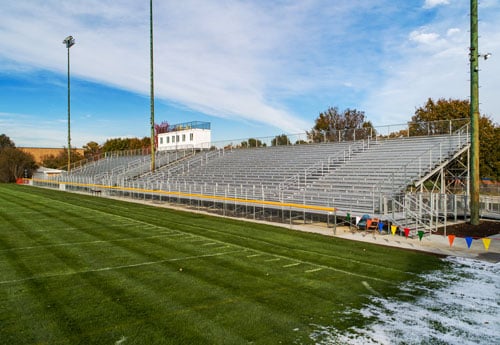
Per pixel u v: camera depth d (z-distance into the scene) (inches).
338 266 390.9
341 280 343.3
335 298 297.4
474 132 646.5
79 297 295.6
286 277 350.9
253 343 222.5
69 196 1302.9
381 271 373.4
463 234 579.2
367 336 232.5
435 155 783.7
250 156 1306.6
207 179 1189.7
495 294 308.7
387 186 708.7
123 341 223.6
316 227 658.8
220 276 352.2
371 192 698.2
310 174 937.5
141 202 1104.2
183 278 345.4
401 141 951.6
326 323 251.0
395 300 294.0
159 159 1669.5
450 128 864.9
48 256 426.9
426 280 344.8
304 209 706.8
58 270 370.0
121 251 453.4
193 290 313.0
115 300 289.6
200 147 1651.1
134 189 1141.7
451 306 282.7
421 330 241.6
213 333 234.7
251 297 297.7
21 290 311.1
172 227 636.7
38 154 4205.2
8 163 2605.8
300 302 287.9
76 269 374.0
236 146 1492.4
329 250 467.5
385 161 846.5
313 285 328.5
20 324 246.5
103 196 1318.9
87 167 2170.3
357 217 597.9
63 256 427.2
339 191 775.1
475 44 640.4
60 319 254.4
